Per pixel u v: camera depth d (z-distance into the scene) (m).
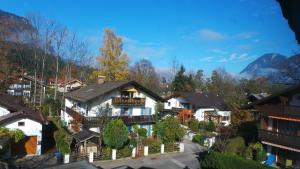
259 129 32.16
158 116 43.22
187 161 32.94
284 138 29.22
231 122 39.09
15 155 30.09
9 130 28.94
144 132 40.06
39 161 28.83
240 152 31.59
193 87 85.12
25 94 64.12
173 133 37.34
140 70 96.81
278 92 29.97
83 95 42.72
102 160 31.52
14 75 58.94
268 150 32.12
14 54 62.59
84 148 31.78
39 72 69.62
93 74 65.44
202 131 50.22
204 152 36.59
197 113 57.12
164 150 36.28
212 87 94.00
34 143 31.03
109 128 32.56
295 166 28.53
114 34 64.12
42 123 31.41
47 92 66.88
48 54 63.38
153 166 30.53
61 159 29.67
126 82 41.00
